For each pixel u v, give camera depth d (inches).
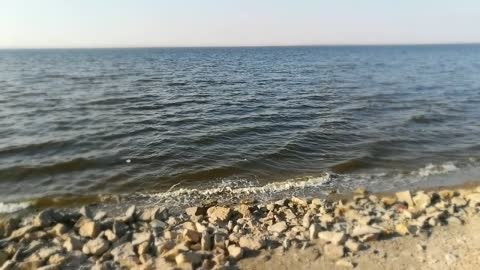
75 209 378.3
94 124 724.7
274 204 364.8
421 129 717.3
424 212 344.2
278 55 4655.5
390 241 284.0
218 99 1037.2
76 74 1888.5
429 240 285.4
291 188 441.1
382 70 2118.6
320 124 732.7
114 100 1005.2
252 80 1571.1
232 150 573.6
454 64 2721.5
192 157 540.4
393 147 604.4
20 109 867.4
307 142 616.1
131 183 451.2
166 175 475.5
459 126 748.6
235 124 733.9
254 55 4726.9
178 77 1707.7
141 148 577.3
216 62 3093.0
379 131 692.1
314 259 260.5
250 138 638.5
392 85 1374.3
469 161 544.4
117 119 770.8
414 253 266.2
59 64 2923.2
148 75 1815.9
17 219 331.0
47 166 494.9
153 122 746.2
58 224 303.4
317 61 3166.8
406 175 488.4
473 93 1183.6
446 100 1040.2
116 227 299.1
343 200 393.4
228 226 311.1
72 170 488.1
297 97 1080.8
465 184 458.0
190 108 898.1
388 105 950.4
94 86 1333.7
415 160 546.9
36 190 428.1
